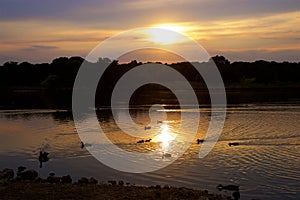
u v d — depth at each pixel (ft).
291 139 118.62
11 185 64.03
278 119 171.22
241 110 214.28
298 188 67.26
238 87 432.66
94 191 60.49
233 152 98.02
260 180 72.18
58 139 121.60
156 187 64.23
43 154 95.61
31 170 74.79
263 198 62.08
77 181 70.79
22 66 472.44
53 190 60.80
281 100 285.43
